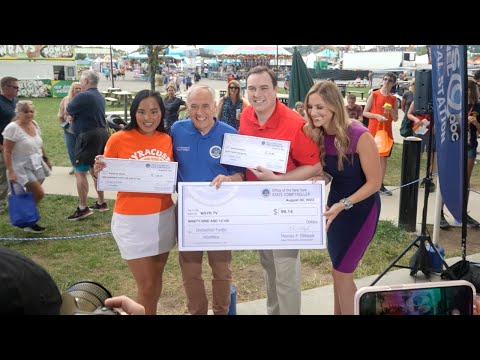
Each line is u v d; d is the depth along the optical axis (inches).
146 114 118.7
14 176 226.1
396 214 270.5
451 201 157.6
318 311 158.6
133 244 122.8
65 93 1176.8
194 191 113.5
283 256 122.5
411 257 191.9
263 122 121.6
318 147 121.2
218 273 131.4
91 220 264.1
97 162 118.7
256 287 183.5
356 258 126.4
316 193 114.0
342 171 121.0
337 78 1337.4
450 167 152.9
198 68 1688.0
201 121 119.1
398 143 550.3
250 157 120.1
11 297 24.1
